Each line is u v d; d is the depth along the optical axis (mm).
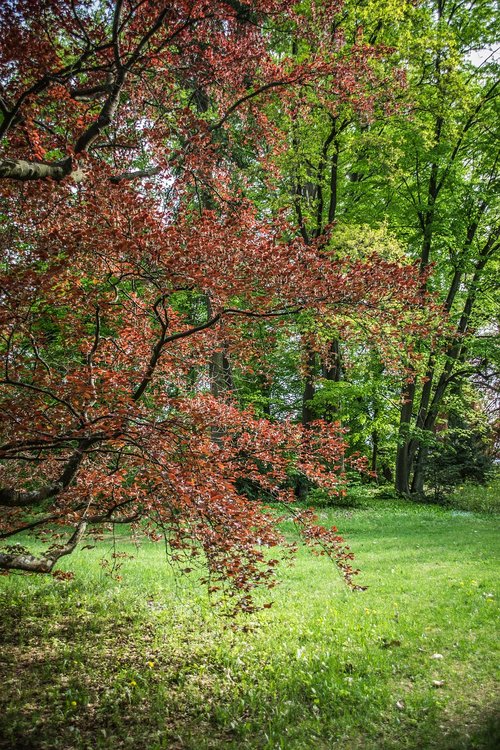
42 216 4660
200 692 5223
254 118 8109
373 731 4402
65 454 5445
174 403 4898
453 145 19938
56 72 5781
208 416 5234
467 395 25359
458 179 21312
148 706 4973
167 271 4055
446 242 22109
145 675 5520
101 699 5062
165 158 6379
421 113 18859
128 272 4688
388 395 23297
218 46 6934
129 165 6789
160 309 5602
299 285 4305
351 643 6129
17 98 5836
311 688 5094
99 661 5867
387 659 5645
